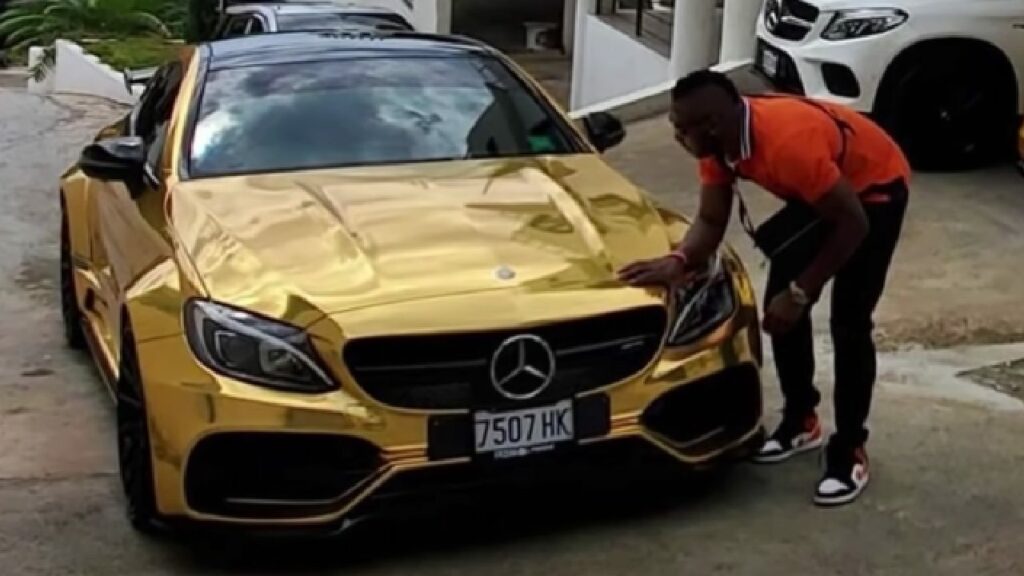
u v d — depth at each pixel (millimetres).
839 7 10039
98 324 6574
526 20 23094
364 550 4734
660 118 12609
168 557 4789
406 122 5801
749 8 12469
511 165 5570
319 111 5820
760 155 4500
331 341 4363
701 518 4887
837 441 4977
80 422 6367
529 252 4738
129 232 5656
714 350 4730
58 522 5109
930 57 9836
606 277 4637
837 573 4492
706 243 4719
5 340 7734
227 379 4410
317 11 14539
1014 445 5496
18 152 13305
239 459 4414
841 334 4848
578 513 4945
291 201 5168
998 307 7340
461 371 4398
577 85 18156
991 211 8992
